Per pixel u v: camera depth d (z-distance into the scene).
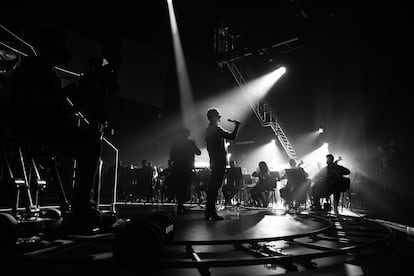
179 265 1.76
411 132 10.97
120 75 11.68
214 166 4.37
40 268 1.80
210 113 4.55
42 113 2.08
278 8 12.98
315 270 1.93
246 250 2.38
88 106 2.38
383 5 11.57
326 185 6.86
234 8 14.11
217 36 15.28
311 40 12.79
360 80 12.51
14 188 2.66
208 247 2.59
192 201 10.80
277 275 1.80
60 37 2.23
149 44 13.20
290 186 7.68
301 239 3.04
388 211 7.86
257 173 9.01
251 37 13.67
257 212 6.37
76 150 2.21
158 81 13.59
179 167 5.68
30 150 2.63
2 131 2.16
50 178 6.16
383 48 11.82
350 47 12.78
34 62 2.12
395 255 2.39
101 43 10.86
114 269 1.82
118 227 2.40
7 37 5.36
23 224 2.52
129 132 12.62
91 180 2.23
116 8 11.62
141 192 9.25
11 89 2.11
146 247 1.72
